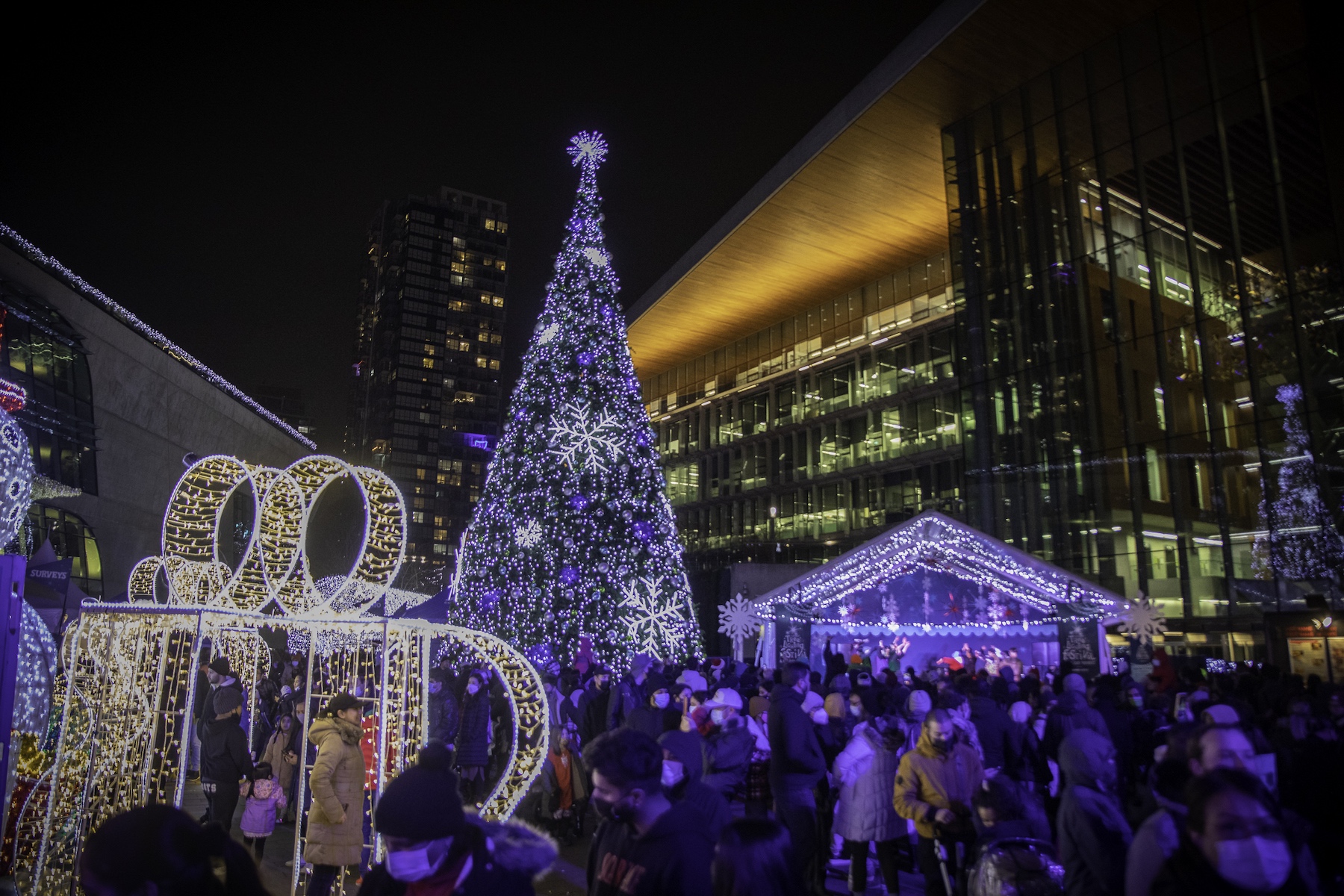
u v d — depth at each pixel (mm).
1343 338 23594
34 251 34719
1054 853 4906
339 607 8242
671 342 60188
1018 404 31312
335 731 6930
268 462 57906
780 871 3275
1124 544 27516
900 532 19766
